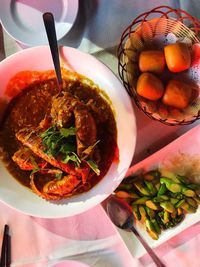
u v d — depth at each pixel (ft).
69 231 1.62
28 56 1.39
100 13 1.57
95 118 1.43
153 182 1.57
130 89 1.44
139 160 1.57
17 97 1.48
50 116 1.42
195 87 1.46
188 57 1.40
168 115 1.44
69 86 1.45
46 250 1.62
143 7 1.55
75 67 1.41
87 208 1.41
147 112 1.42
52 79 1.46
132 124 1.37
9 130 1.49
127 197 1.57
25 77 1.44
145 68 1.42
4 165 1.48
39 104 1.48
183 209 1.55
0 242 1.62
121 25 1.56
